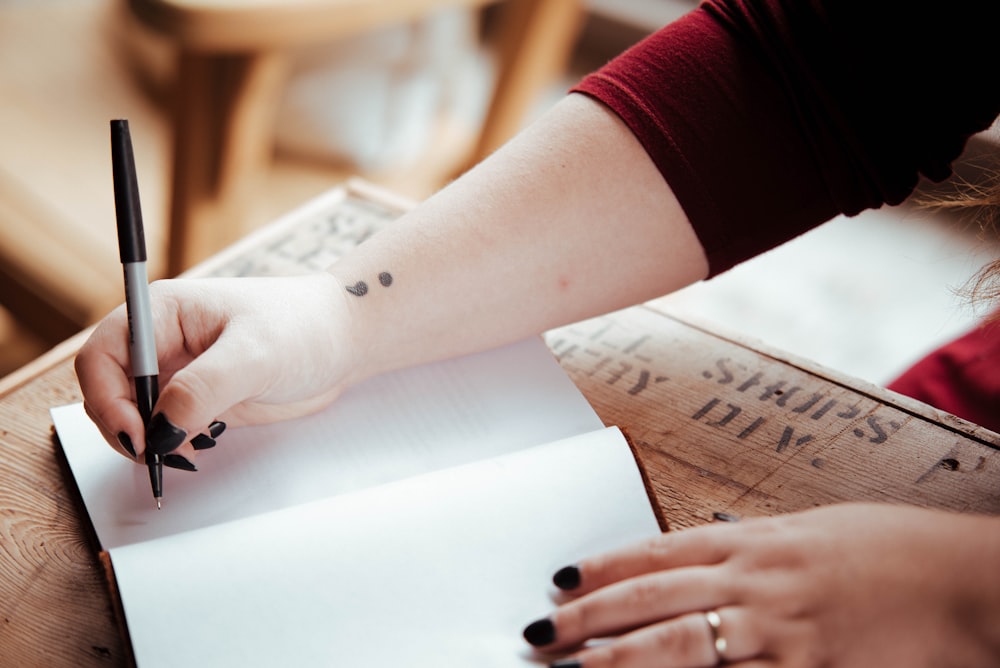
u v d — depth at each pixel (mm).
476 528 595
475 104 1974
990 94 670
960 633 541
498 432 657
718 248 688
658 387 701
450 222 681
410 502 601
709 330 739
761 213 683
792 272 1819
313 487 628
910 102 665
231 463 637
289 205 1165
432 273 673
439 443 650
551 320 695
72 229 1115
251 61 1030
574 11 1292
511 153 696
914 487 647
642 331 737
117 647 577
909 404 692
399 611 569
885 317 1717
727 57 681
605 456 622
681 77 682
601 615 556
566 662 547
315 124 1269
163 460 608
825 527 567
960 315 754
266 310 636
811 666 541
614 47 2281
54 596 593
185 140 1088
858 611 544
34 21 1310
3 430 662
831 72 667
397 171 1252
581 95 699
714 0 700
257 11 974
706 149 676
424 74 1394
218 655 553
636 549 576
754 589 552
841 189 681
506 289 681
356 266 675
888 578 548
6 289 1105
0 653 572
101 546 602
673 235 683
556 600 576
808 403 693
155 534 606
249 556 579
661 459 659
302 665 553
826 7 667
